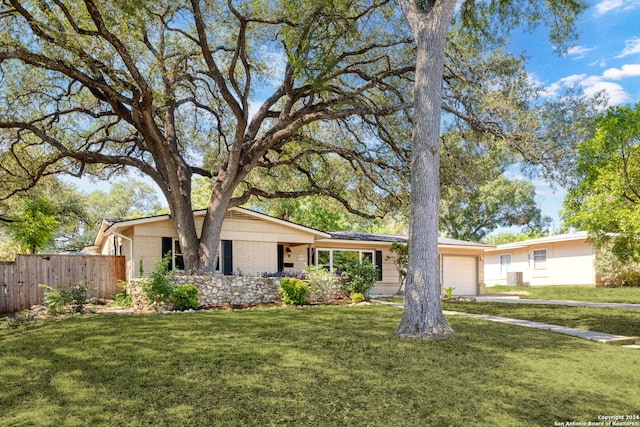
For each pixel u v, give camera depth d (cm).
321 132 1923
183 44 1585
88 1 1078
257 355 721
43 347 780
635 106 960
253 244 1891
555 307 1538
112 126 1894
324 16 1282
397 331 913
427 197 948
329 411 499
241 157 1633
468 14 1358
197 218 1803
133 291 1414
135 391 552
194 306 1360
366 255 2270
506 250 3172
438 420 480
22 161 1698
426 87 975
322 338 859
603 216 975
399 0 1073
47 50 1204
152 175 1633
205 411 493
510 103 1284
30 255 1521
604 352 785
